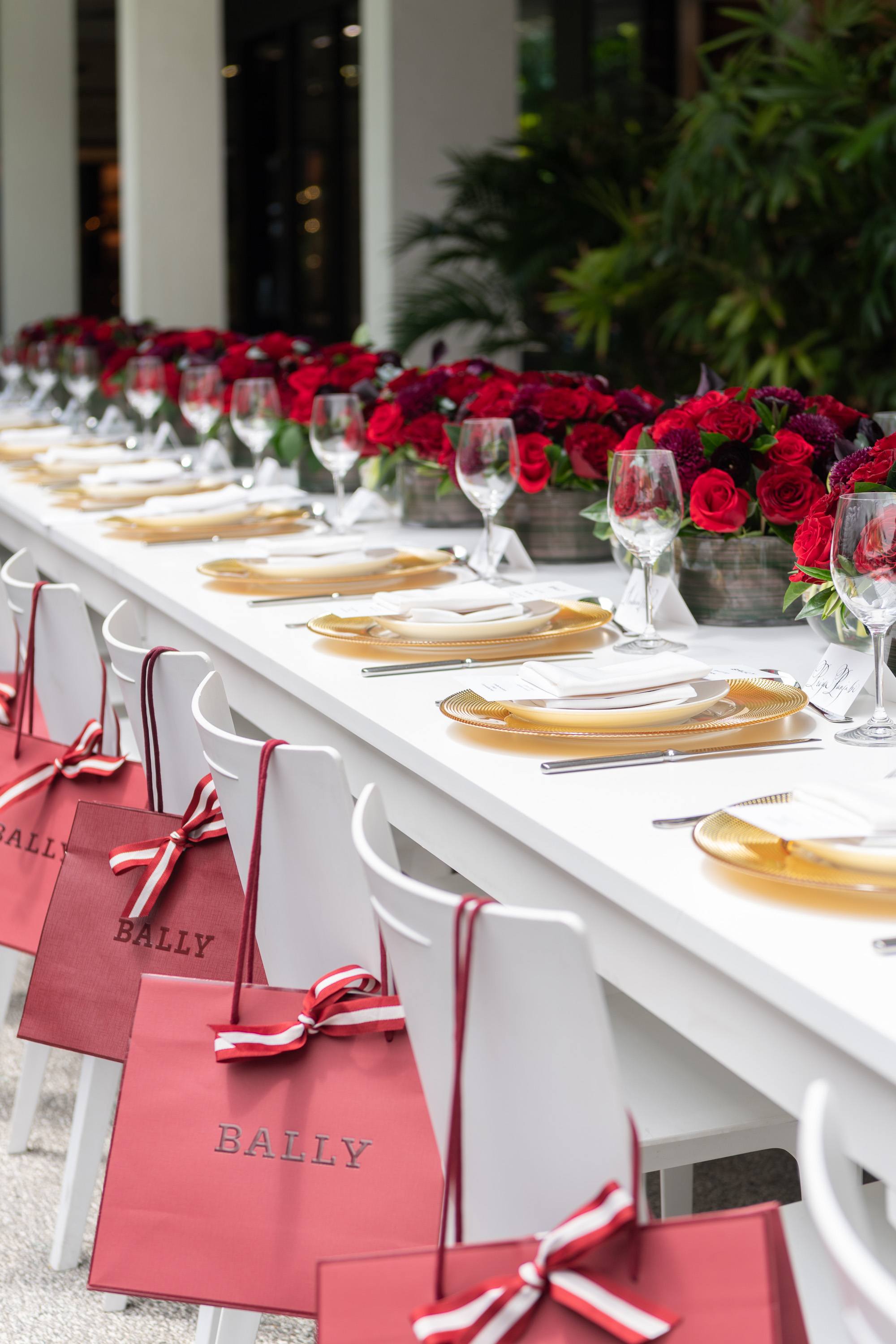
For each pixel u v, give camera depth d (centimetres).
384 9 699
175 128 1009
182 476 335
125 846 147
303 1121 111
